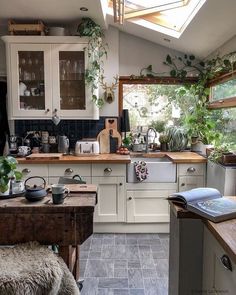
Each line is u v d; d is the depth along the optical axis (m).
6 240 1.80
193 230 1.61
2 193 1.92
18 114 3.74
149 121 4.22
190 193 1.74
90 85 3.73
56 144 3.97
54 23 3.81
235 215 1.51
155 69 4.07
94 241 3.34
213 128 3.89
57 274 1.58
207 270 1.56
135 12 3.31
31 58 3.76
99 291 2.39
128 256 2.98
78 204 1.82
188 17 3.04
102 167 3.47
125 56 4.05
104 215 3.52
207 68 3.88
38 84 3.82
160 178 3.50
